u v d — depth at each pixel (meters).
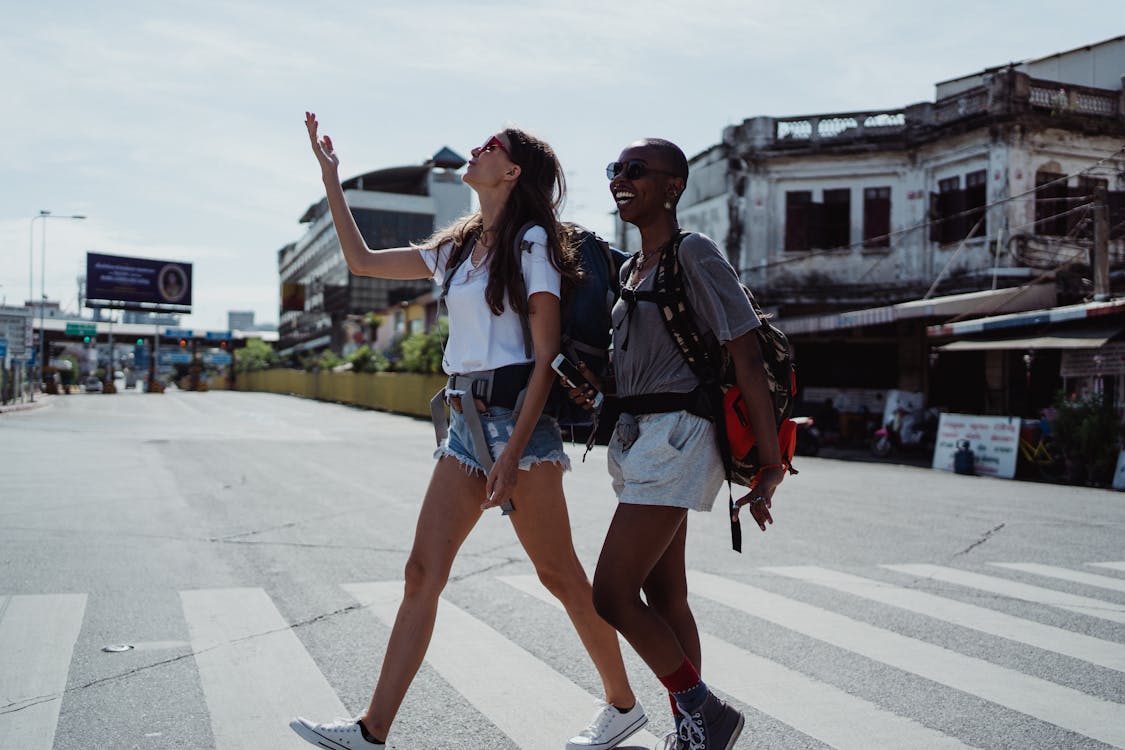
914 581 5.93
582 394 2.76
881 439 18.86
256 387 78.88
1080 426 13.80
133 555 6.71
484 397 2.80
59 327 73.06
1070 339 14.73
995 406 20.56
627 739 3.20
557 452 2.89
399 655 2.73
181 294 84.81
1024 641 4.49
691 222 29.42
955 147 22.28
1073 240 20.72
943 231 22.59
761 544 7.42
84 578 5.88
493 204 2.87
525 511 2.88
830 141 23.95
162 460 14.92
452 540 2.83
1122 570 6.40
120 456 15.52
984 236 21.58
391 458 15.95
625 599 2.56
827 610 5.11
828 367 23.67
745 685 3.81
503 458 2.66
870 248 23.67
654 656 2.59
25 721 3.37
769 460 2.54
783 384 2.66
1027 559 6.83
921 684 3.83
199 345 89.19
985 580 5.98
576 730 3.32
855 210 24.00
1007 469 14.77
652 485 2.57
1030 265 20.70
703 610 5.11
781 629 4.71
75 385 77.56
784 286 24.47
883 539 7.73
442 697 3.67
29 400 42.66
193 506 9.46
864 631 4.66
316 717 3.44
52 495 10.13
